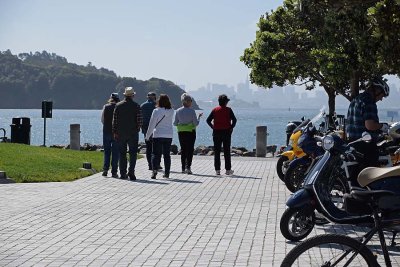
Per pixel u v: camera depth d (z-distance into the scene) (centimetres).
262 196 1822
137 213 1540
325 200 978
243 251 1155
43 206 1628
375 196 775
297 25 3625
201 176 2331
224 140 2364
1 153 2648
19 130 3644
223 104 2373
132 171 2189
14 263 1069
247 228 1362
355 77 3023
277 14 3669
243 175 2367
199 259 1098
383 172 801
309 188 991
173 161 2927
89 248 1179
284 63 3688
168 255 1127
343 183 1268
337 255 736
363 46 1748
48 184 2058
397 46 1581
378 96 1386
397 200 777
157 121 2231
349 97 3628
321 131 2025
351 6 1521
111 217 1487
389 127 1495
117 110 2184
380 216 780
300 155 1739
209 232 1321
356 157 1251
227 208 1616
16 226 1374
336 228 1347
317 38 3147
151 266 1053
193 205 1661
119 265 1059
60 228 1358
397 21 1523
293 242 1224
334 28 2614
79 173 2300
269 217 1489
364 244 740
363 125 1384
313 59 3606
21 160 2492
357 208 790
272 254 1130
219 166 2380
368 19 1670
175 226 1384
